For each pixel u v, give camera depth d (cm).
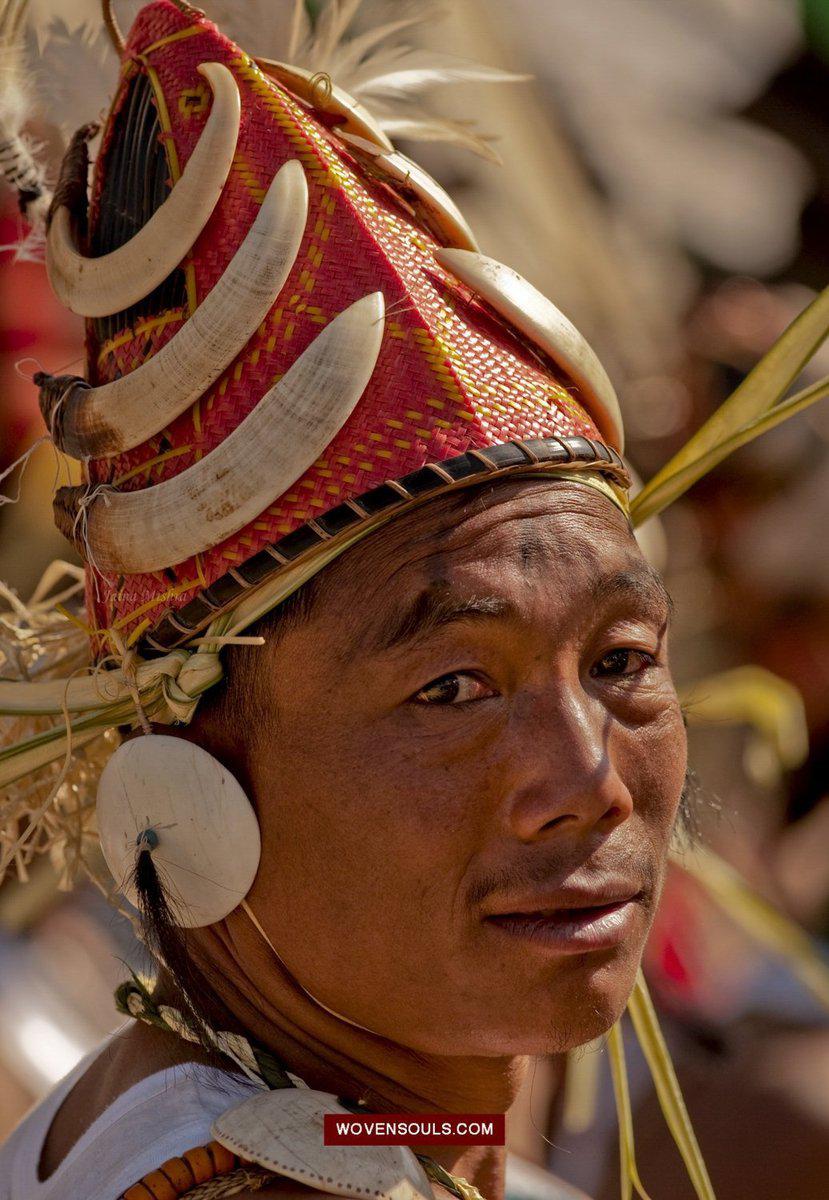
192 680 315
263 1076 324
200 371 315
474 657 303
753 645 735
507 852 302
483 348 328
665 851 328
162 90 336
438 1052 317
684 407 766
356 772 303
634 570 324
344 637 305
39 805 385
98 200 353
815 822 740
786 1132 544
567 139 849
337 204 324
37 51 400
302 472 307
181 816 314
